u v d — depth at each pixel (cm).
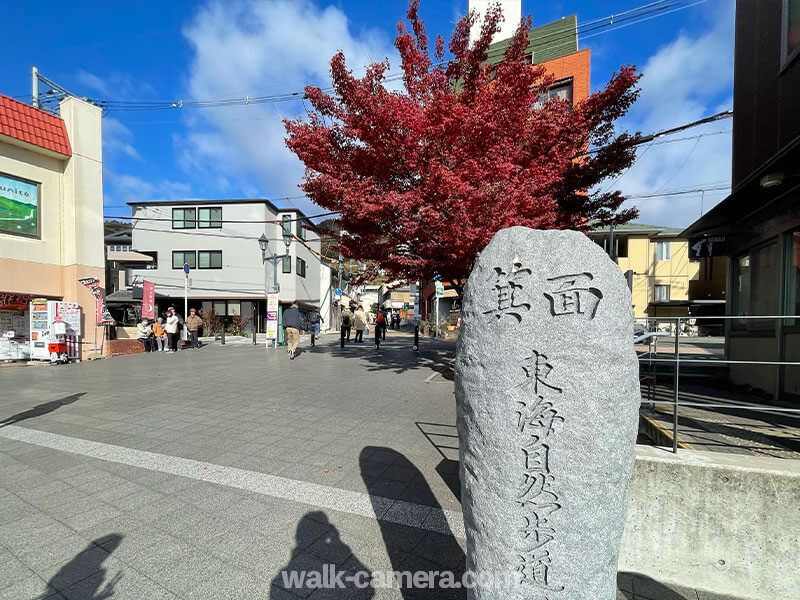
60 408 623
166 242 2473
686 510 254
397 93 693
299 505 319
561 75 1503
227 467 392
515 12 1636
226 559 255
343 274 2720
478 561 172
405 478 365
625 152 769
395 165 685
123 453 430
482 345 171
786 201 532
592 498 158
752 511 243
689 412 471
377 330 1447
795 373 508
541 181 632
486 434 169
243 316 2506
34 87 1208
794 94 497
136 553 261
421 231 681
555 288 162
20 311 1175
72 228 1225
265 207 2466
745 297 651
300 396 688
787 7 508
